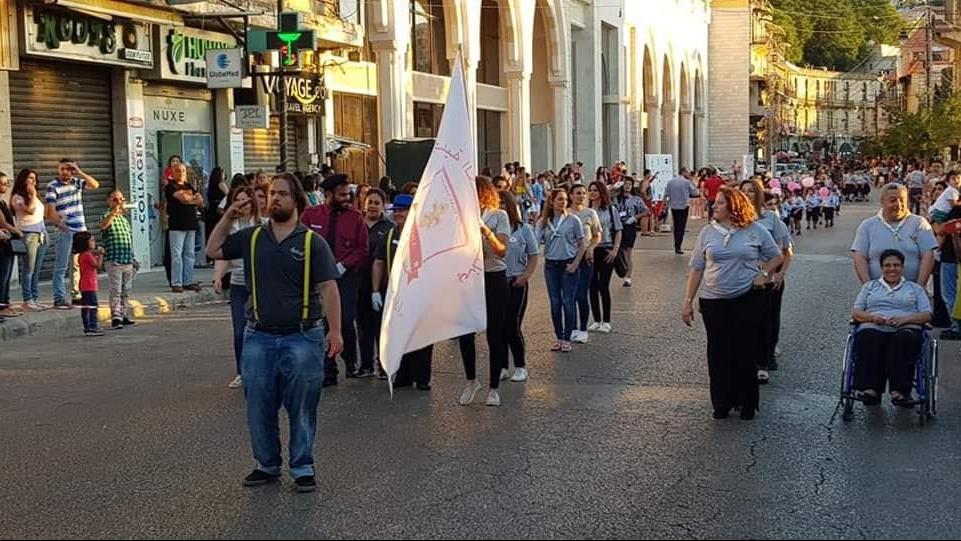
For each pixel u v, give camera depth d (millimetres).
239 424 8875
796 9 134750
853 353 9109
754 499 6762
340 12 26922
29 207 15031
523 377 10625
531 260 10438
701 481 7160
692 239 31922
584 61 45094
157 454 7934
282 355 6859
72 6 17734
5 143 17797
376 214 10977
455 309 8859
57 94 19328
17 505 6734
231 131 23594
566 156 42781
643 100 56906
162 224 21469
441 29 34812
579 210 12984
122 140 20781
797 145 129125
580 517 6402
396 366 8633
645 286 19312
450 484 7094
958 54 60281
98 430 8727
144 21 19844
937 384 10500
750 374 8938
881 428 8672
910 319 8984
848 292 18266
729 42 76250
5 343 13281
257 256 6852
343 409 9406
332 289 6906
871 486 7051
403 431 8586
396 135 29484
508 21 38375
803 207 34562
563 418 9023
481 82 39656
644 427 8703
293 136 26141
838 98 136625
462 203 8938
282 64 21703
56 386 10586
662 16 58281
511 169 28750
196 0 19547
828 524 6281
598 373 11070
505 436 8414
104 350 12719
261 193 10188
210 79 21578
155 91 21734
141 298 16609
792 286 19203
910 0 95188
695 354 12172
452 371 11211
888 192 9609
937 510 6543
